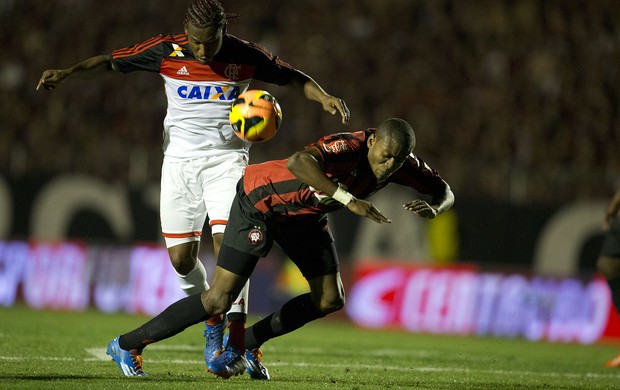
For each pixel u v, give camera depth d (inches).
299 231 695.7
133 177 1827.0
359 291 1818.4
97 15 2401.6
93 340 1081.4
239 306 711.1
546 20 2559.1
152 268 1761.8
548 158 2220.7
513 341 1654.8
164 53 783.1
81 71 777.6
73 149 1851.6
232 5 2487.7
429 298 1798.7
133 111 2161.7
